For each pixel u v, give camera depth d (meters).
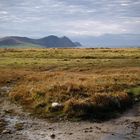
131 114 21.45
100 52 85.31
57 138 16.44
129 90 27.14
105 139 16.28
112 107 22.27
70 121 19.64
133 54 74.81
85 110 20.95
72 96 24.00
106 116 20.62
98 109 21.38
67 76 35.22
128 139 16.25
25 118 20.53
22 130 17.89
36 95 25.11
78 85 26.70
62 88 26.12
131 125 18.84
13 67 50.28
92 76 35.28
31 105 23.56
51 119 20.11
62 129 18.09
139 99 25.34
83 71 45.38
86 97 23.80
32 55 76.06
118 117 20.69
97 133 17.33
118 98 23.56
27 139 16.27
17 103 24.84
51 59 64.50
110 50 93.06
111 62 56.62
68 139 16.30
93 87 26.80
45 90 25.98
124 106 23.14
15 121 19.84
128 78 33.34
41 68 49.25
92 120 19.84
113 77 33.72
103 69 46.75
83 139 16.28
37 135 16.97
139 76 35.31
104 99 22.70
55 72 42.22
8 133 17.28
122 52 84.50
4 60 61.94
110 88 26.88
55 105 21.75
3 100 26.34
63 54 77.75
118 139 16.27
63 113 20.83
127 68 47.06
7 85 33.47
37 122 19.56
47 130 17.91
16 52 87.75
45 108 22.09
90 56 70.19
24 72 42.69
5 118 20.58
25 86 30.14
